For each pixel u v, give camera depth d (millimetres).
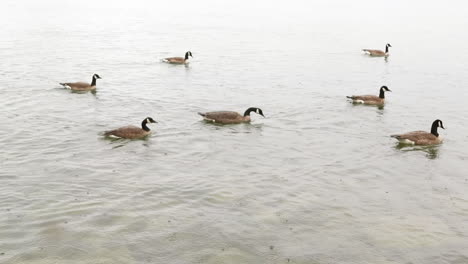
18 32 71812
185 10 125062
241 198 20062
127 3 144500
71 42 63781
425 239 17422
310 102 36156
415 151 26188
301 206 19562
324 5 157000
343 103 36125
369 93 39875
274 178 22188
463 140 28219
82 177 21484
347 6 154250
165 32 77875
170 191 20422
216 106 34375
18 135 26703
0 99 34250
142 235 16953
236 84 41844
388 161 24703
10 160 23109
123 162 23438
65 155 24031
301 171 23109
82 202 19094
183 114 32125
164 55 56531
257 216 18641
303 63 53250
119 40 67188
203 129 29047
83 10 115938
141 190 20406
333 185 21672
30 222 17438
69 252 15773
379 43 71250
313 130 29484
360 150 26172
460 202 20422
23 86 38562
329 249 16641
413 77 47000
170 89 39406
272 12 125000
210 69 48625
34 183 20656
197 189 20719
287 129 29578
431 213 19422
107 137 26938
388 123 31297
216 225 17844
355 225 18266
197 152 25203
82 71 45719
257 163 23953
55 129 28016
